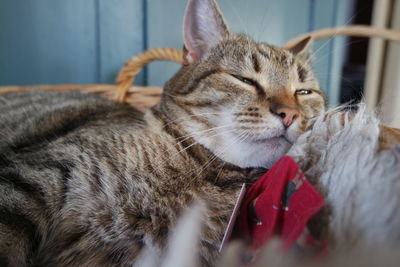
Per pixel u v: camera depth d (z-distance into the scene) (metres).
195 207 0.26
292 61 0.33
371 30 0.46
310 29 0.62
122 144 0.29
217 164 0.29
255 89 0.30
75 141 0.30
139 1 0.60
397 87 0.54
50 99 0.44
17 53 0.59
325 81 0.55
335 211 0.19
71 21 0.60
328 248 0.17
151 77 0.62
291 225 0.20
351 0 0.62
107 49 0.61
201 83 0.31
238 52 0.32
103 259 0.27
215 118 0.29
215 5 0.34
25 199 0.26
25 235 0.25
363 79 0.57
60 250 0.27
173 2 0.60
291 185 0.21
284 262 0.18
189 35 0.34
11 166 0.29
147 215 0.27
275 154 0.28
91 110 0.40
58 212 0.27
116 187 0.27
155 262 0.26
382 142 0.21
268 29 0.61
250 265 0.19
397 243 0.16
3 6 0.57
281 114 0.27
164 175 0.28
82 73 0.62
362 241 0.16
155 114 0.33
